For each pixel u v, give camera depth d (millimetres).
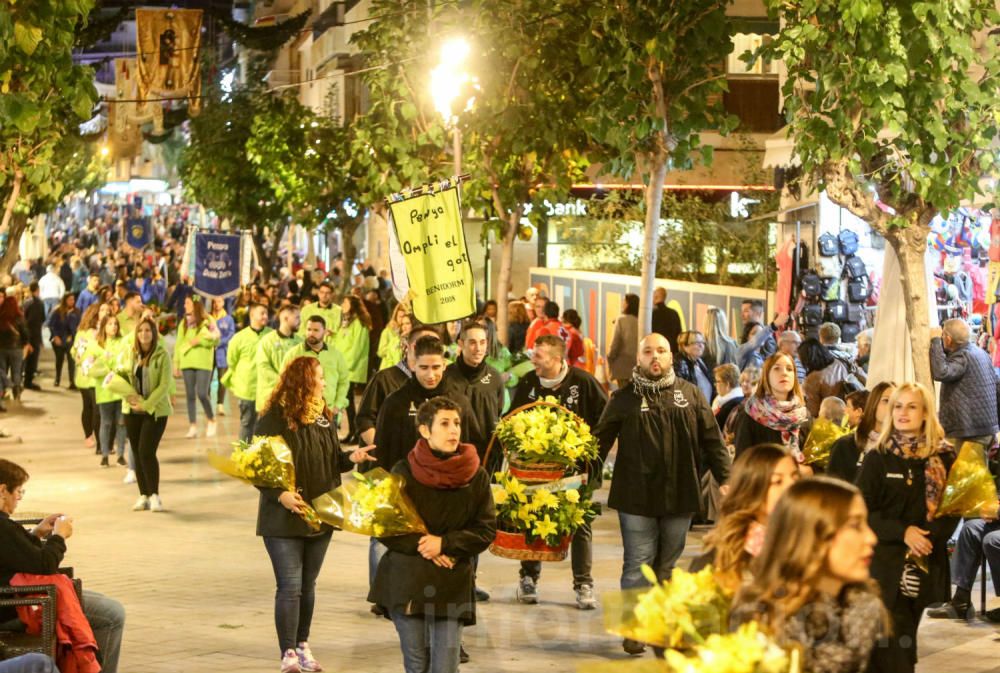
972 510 9992
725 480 12320
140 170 121938
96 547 17062
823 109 15711
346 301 26500
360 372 26406
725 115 20609
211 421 28172
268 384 21156
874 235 23469
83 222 120375
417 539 9180
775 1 16188
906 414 10070
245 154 53812
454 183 16422
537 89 24406
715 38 19906
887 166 15945
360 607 13930
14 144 24188
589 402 13641
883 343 17234
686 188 38031
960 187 15570
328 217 48219
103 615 10078
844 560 5656
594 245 36125
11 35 13195
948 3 15164
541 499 11930
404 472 9328
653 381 12352
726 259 33594
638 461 12258
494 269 45906
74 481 22562
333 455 11445
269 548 11180
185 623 13125
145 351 19688
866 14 14852
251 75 54156
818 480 5762
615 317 32688
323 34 70562
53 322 37594
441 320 16500
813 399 18828
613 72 20234
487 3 24531
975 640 12516
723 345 22344
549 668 11523
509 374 19359
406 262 16562
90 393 25812
